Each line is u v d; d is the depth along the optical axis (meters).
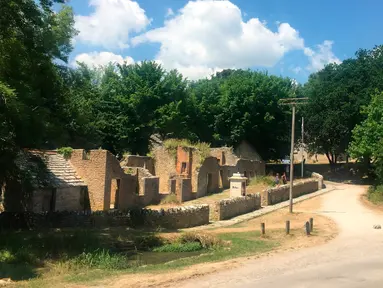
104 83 58.56
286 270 14.13
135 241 20.05
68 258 15.73
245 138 62.47
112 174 32.62
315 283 12.38
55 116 21.47
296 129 67.00
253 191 44.41
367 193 44.72
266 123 60.66
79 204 31.16
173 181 39.75
